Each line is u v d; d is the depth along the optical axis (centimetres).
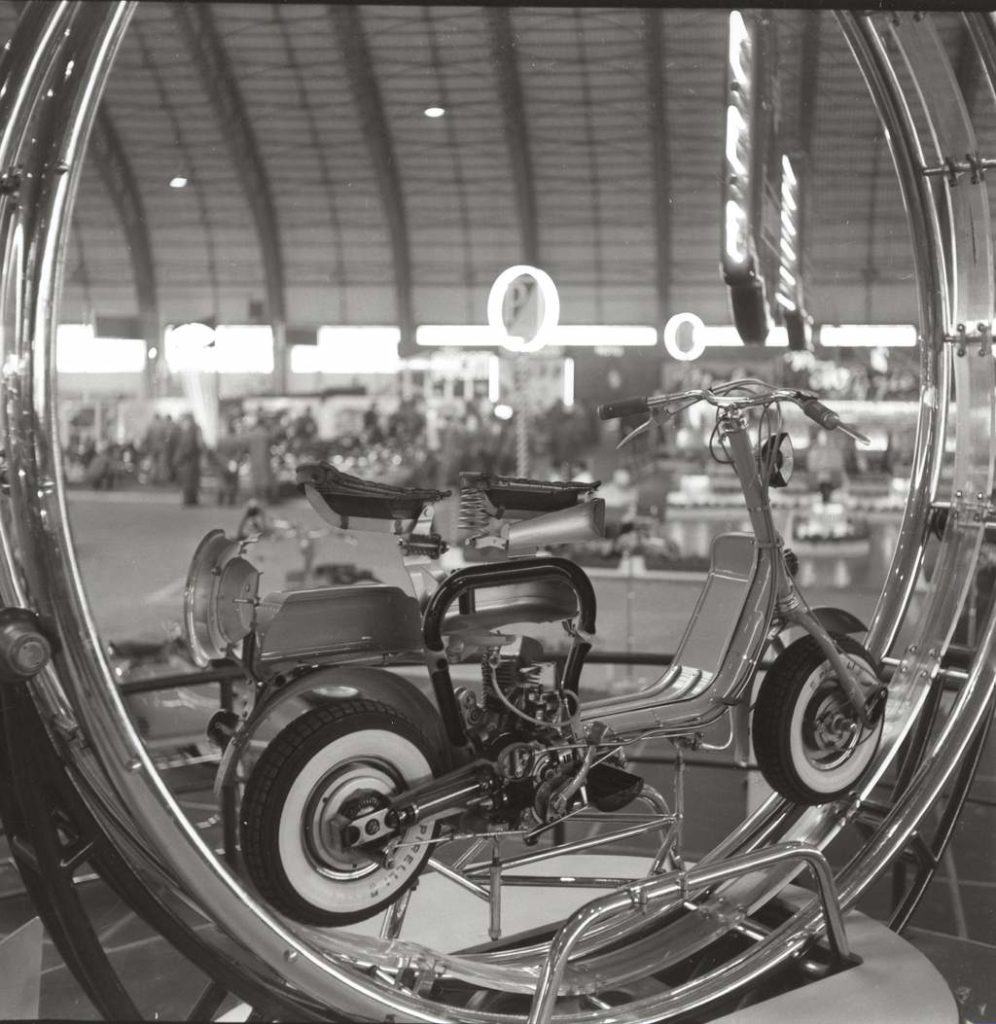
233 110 1115
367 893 245
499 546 281
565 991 291
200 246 1305
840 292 1037
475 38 950
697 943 312
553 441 1269
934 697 350
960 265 346
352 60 1002
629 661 470
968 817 429
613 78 995
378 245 1299
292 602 247
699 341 1173
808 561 1087
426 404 1323
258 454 1332
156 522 1241
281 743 235
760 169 654
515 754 253
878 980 290
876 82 336
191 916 254
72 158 228
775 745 298
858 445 1077
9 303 229
